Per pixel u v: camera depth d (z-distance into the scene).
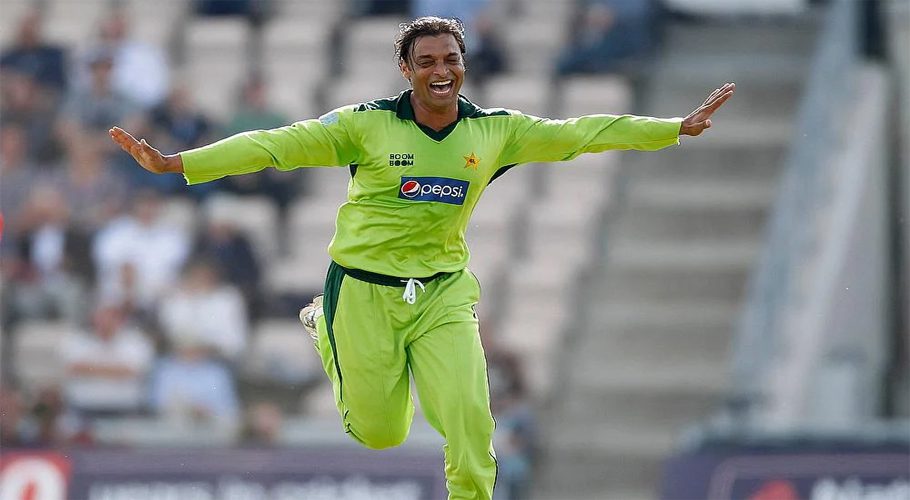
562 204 54.84
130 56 58.19
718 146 56.69
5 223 54.41
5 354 51.78
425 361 21.39
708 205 55.03
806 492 40.25
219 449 42.69
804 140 52.00
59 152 56.28
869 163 52.66
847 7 54.34
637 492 47.91
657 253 53.78
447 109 20.91
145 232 53.16
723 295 52.72
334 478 41.66
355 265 21.33
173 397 49.69
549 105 57.34
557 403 50.28
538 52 58.75
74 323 52.38
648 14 58.97
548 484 48.38
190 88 59.59
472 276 21.94
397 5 61.44
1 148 56.31
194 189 54.75
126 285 52.12
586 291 53.19
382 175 20.88
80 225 53.97
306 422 46.75
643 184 55.84
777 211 49.97
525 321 51.75
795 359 47.81
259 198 54.84
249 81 57.59
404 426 22.34
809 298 49.38
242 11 62.03
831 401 48.12
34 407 47.22
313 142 20.69
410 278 21.31
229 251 52.53
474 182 21.09
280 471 42.00
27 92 57.84
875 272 52.09
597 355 51.59
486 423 21.14
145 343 50.75
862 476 40.16
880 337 51.94
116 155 55.91
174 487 42.47
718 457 40.91
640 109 57.75
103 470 43.00
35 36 59.28
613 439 49.12
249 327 51.69
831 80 53.75
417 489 41.12
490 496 21.31
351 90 59.28
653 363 51.28
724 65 58.91
